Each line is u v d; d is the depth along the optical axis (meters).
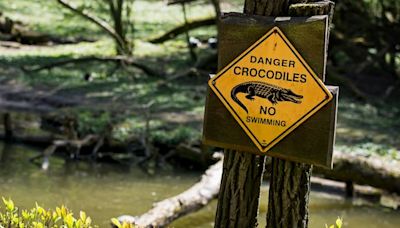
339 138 13.25
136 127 12.80
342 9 18.95
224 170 4.23
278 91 3.91
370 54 19.33
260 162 4.17
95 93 16.66
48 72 18.75
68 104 15.19
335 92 3.81
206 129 4.11
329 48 19.41
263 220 8.34
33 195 8.94
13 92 16.14
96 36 24.94
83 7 23.39
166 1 29.61
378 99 18.03
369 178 9.82
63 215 4.26
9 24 24.16
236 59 4.00
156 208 7.72
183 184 10.44
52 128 13.23
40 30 25.08
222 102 4.05
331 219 9.12
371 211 9.65
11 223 4.42
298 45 3.86
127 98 16.25
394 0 19.14
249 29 3.96
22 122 13.52
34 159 11.15
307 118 3.85
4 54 21.05
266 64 3.93
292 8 3.97
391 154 11.82
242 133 4.01
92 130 12.35
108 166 11.26
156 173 11.06
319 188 10.55
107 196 9.33
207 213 8.76
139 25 26.38
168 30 24.47
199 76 19.53
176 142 12.08
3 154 11.38
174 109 15.28
